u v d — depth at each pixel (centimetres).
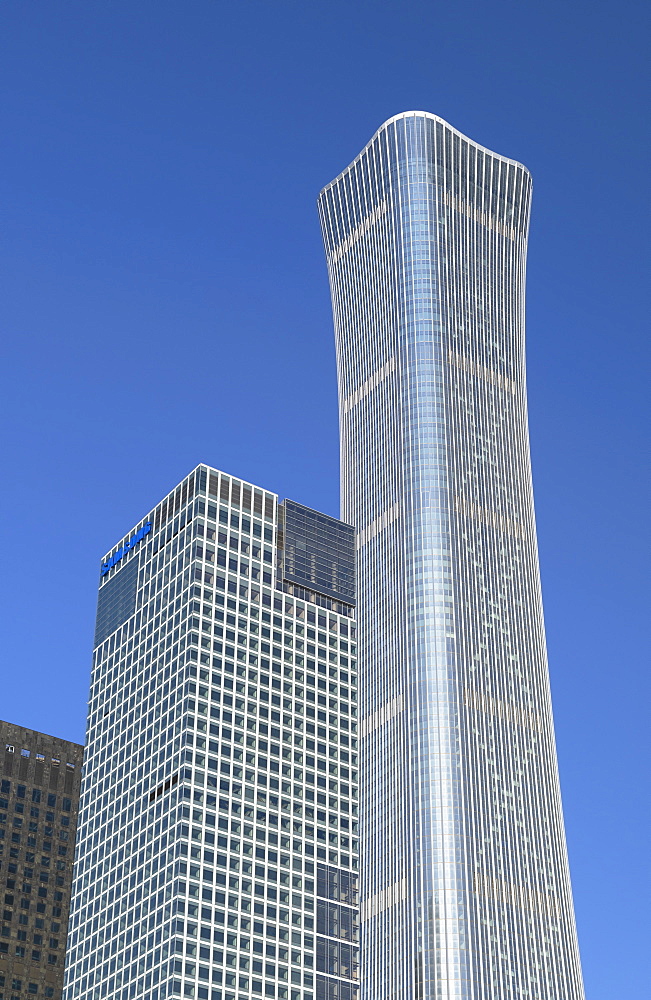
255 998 19750
